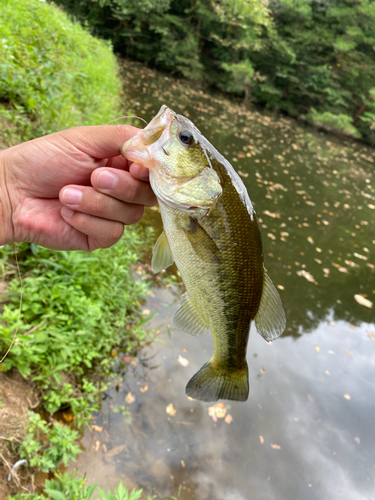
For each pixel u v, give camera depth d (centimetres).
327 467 47
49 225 23
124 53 313
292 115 337
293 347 66
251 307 24
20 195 22
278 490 42
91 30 287
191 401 47
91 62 121
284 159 181
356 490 46
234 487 41
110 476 36
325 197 147
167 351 52
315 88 309
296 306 77
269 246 95
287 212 119
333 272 94
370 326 78
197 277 23
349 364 66
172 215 22
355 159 256
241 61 310
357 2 295
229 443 45
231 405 50
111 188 21
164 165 21
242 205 22
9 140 52
